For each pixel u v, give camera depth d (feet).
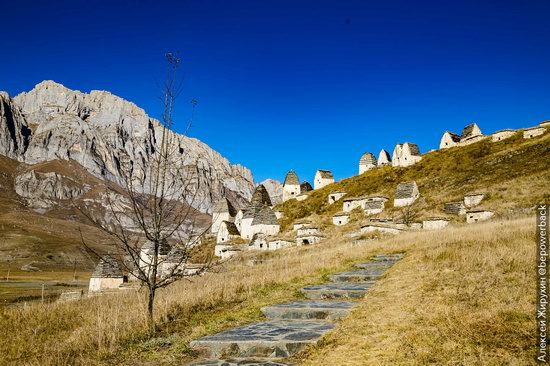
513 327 23.25
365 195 285.43
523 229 59.26
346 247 98.63
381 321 27.94
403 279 41.27
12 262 466.29
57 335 37.78
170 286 65.92
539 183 182.39
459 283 34.71
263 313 33.94
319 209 304.30
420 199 232.53
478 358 20.11
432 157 317.83
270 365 21.89
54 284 258.98
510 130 296.30
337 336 25.84
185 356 24.59
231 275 71.36
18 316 48.75
